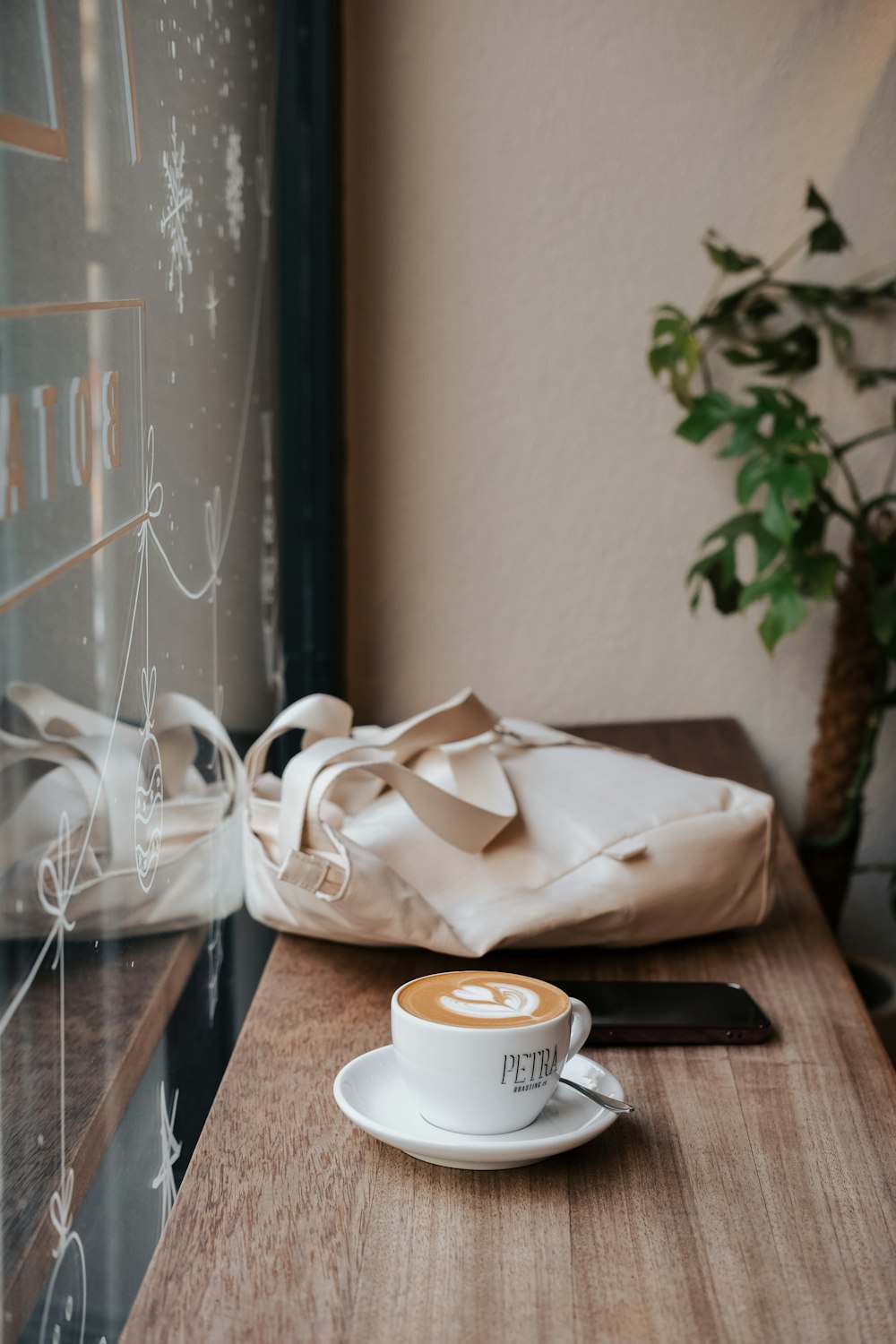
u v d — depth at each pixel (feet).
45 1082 1.33
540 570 5.19
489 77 4.86
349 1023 2.26
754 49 4.84
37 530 1.27
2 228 1.15
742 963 2.62
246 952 3.08
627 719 5.27
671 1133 1.85
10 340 1.17
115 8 1.62
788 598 4.35
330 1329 1.39
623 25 4.83
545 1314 1.42
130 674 1.74
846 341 4.88
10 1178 1.20
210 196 2.53
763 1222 1.61
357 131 4.89
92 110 1.50
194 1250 1.54
